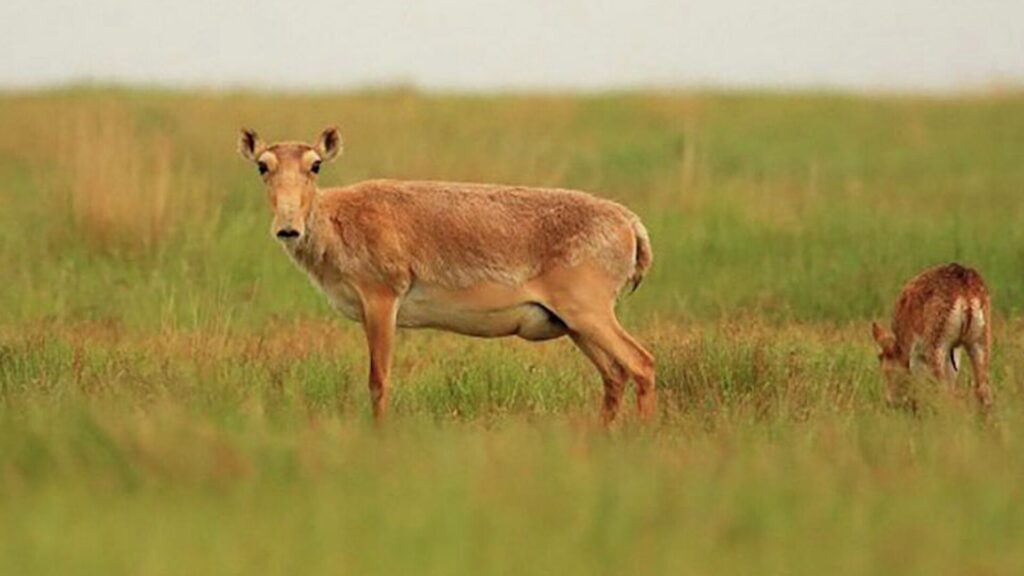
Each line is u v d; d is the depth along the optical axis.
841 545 24.47
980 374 40.00
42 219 66.06
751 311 53.97
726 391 39.72
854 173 91.56
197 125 98.38
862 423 34.56
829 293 56.62
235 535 24.56
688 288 58.94
